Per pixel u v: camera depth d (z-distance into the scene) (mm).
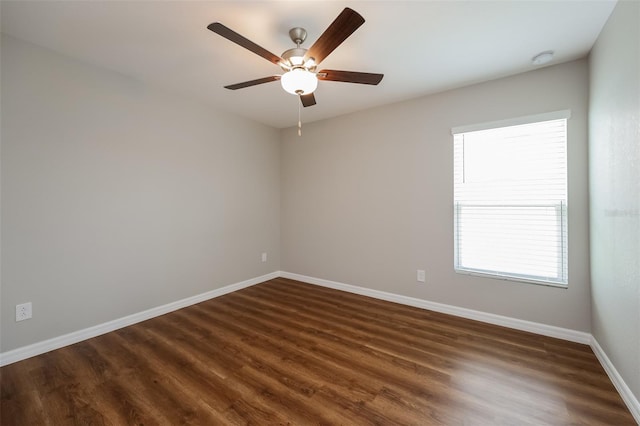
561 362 2078
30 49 2150
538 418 1548
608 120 1847
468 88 2855
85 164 2451
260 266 4219
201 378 1906
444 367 2027
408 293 3283
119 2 1716
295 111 3678
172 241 3115
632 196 1532
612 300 1827
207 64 2488
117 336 2518
